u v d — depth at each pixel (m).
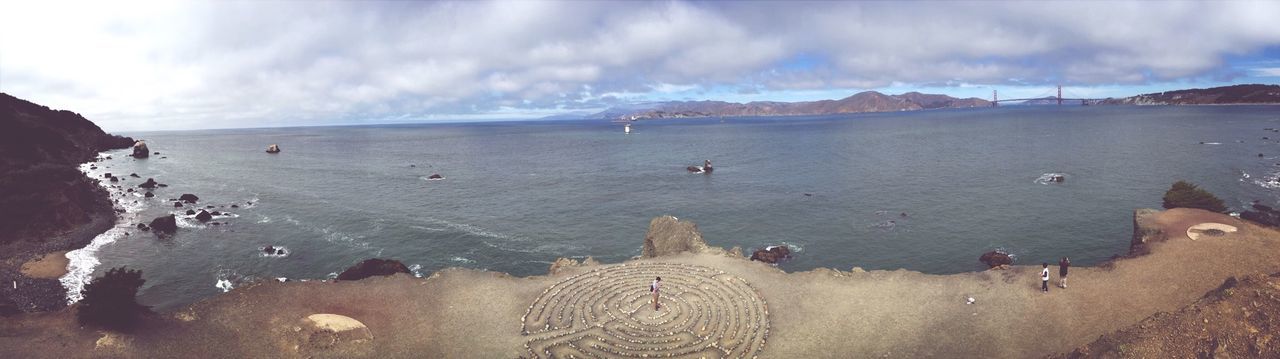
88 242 56.78
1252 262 32.75
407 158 142.00
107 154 152.38
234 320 29.47
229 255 53.16
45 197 61.41
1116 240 50.19
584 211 68.88
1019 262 46.06
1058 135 151.12
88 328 26.69
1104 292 30.88
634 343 28.62
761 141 175.88
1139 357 21.33
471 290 34.28
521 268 48.97
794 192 76.75
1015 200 66.25
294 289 33.00
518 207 71.88
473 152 159.25
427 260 51.03
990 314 29.66
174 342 27.05
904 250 50.25
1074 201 64.50
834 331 29.12
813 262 48.44
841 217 61.81
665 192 80.44
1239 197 63.25
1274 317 20.69
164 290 45.03
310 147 197.38
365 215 68.12
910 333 28.53
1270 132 132.12
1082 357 23.11
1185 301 29.20
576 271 37.56
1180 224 40.66
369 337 29.00
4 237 53.38
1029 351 26.33
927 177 84.75
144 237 58.94
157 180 103.19
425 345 28.67
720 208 68.50
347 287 33.81
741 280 35.31
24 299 42.09
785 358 27.06
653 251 45.12
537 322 30.78
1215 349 20.64
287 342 28.14
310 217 67.62
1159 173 79.62
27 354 24.78
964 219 58.81
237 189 90.62
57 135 124.06
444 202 76.00
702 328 29.89
